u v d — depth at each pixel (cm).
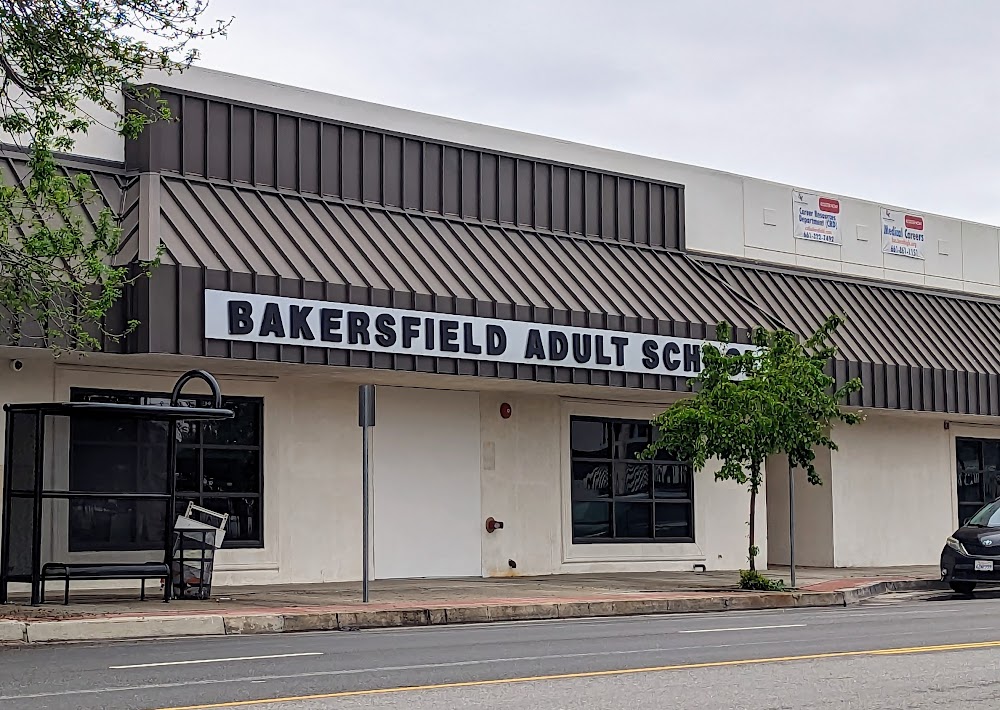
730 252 2828
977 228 3384
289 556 2161
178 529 1777
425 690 992
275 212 2020
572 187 2453
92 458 1727
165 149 1967
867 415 3017
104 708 898
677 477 2722
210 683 1029
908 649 1296
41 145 1534
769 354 2164
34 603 1609
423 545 2330
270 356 1888
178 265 1816
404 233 2156
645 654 1255
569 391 2469
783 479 3061
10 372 1898
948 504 3216
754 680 1064
